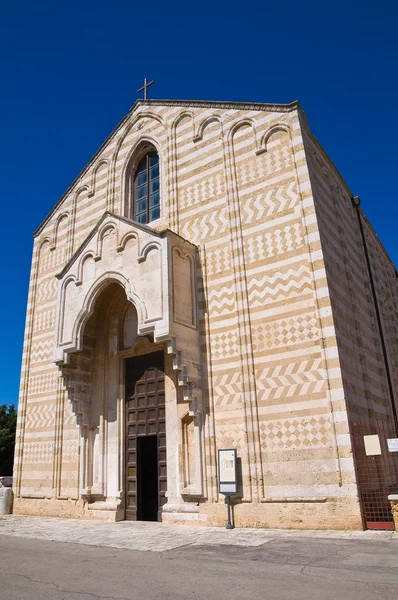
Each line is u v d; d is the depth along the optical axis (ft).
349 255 64.23
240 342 53.31
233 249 57.11
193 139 66.33
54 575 31.01
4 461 167.12
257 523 47.50
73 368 64.59
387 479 54.13
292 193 54.95
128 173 75.36
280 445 48.16
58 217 83.10
